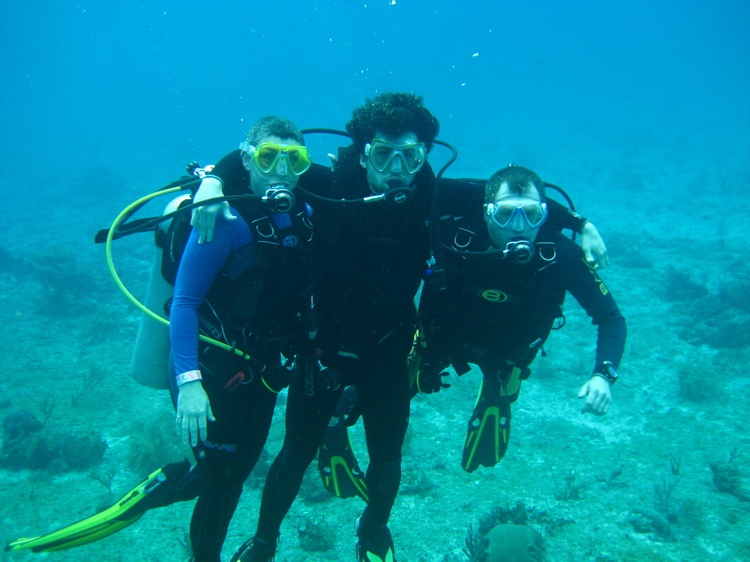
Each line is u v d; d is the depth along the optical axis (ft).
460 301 11.96
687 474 20.85
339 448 14.35
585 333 35.24
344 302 10.80
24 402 28.43
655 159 106.83
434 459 22.21
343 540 18.01
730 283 38.65
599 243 11.54
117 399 28.76
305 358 10.96
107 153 152.15
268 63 547.08
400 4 499.10
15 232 73.72
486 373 13.37
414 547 17.49
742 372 28.50
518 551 15.71
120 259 57.72
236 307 9.89
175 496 11.48
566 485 20.11
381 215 10.37
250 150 9.89
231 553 17.74
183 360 8.99
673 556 16.80
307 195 10.77
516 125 180.24
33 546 11.39
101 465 23.03
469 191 11.78
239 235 9.84
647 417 25.32
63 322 40.83
